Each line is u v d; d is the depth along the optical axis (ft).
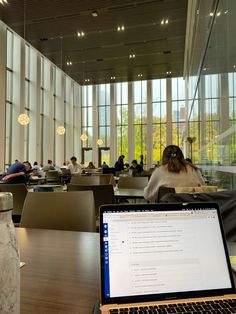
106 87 50.37
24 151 34.22
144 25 27.32
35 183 21.44
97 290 2.37
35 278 2.61
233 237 3.88
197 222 2.55
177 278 2.28
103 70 41.73
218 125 11.74
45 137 39.91
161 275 2.28
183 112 46.16
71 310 2.05
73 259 3.13
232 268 2.52
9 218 1.62
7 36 31.76
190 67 29.66
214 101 12.91
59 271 2.78
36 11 24.32
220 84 11.25
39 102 37.14
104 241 2.36
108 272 2.24
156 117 47.96
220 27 11.18
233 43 8.90
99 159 49.96
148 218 2.50
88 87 51.31
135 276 2.26
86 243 3.76
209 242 2.48
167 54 35.27
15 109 32.76
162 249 2.39
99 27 27.61
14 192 8.58
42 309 2.07
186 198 4.36
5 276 1.50
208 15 14.67
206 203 2.64
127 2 23.11
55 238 4.02
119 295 2.16
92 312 2.02
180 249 2.40
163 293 2.20
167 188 7.16
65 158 46.06
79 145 51.01
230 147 9.36
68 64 38.88
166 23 26.94
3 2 22.68
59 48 32.96
